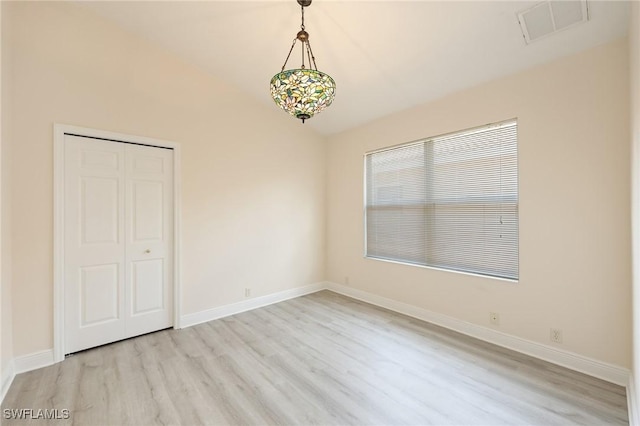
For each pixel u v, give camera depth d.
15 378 2.22
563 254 2.32
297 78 1.76
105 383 2.16
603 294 2.14
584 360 2.22
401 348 2.68
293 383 2.16
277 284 4.09
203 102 3.40
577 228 2.25
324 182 4.68
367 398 1.98
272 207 4.04
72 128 2.57
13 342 2.28
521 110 2.53
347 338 2.90
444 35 2.35
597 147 2.15
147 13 2.65
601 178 2.13
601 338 2.15
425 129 3.31
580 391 2.01
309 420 1.78
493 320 2.74
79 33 2.62
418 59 2.67
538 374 2.22
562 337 2.33
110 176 2.81
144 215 3.01
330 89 1.87
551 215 2.37
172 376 2.25
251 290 3.81
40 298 2.41
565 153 2.29
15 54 2.31
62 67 2.54
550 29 2.08
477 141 2.88
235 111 3.67
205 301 3.40
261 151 3.93
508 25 2.13
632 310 1.93
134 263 2.95
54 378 2.23
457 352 2.58
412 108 3.45
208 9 2.56
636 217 1.68
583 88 2.20
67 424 1.76
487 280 2.78
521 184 2.53
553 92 2.35
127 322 2.90
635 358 1.76
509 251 2.66
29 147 2.37
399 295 3.62
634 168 1.73
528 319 2.51
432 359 2.47
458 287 3.01
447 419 1.78
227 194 3.60
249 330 3.12
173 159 3.20
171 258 3.19
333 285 4.60
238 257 3.69
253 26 2.70
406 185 3.57
